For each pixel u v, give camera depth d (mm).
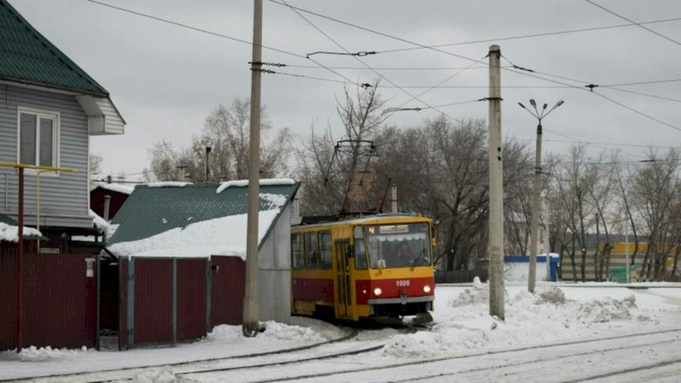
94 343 21266
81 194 25641
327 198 65938
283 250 28328
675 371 17141
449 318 31703
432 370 17422
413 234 28359
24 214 24109
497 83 27688
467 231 77562
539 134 42188
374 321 30250
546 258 80312
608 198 101500
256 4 24484
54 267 20500
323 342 23391
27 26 25422
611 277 92812
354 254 28078
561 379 16047
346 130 58406
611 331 27469
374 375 16562
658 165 95500
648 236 99938
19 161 24109
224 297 25078
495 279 27656
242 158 82688
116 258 27312
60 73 24891
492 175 27703
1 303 19438
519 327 25766
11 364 18094
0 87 23703
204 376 16312
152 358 19406
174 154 89750
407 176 73500
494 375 16641
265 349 21391
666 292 53312
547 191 91125
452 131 76875
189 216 29219
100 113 25781
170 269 22891
